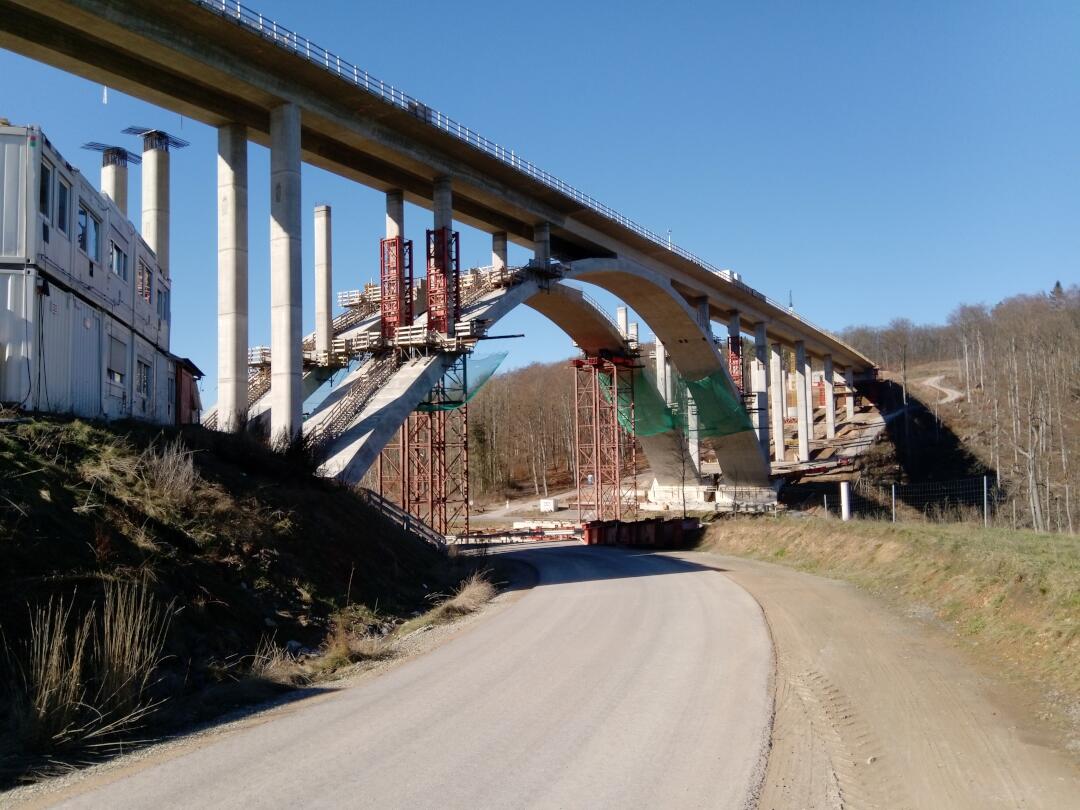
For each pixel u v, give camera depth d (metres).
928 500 68.44
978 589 16.30
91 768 7.50
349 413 32.12
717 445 68.12
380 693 10.49
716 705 9.74
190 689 10.40
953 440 88.44
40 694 8.09
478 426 105.56
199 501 15.57
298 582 15.91
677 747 8.05
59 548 11.16
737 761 7.66
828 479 77.94
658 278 53.94
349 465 28.38
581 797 6.64
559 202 45.47
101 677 9.10
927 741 8.63
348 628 15.20
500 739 8.29
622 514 67.94
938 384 119.06
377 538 22.80
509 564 33.97
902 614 17.27
